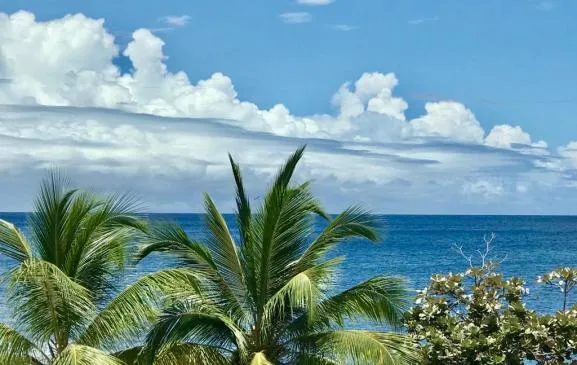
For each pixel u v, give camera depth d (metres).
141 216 13.95
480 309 15.09
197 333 13.43
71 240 13.53
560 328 14.28
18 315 12.72
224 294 14.21
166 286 13.01
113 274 14.03
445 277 15.68
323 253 14.43
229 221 90.62
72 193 13.56
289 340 13.77
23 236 13.70
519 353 14.45
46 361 12.83
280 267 14.21
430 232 114.50
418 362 13.55
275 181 14.23
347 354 12.94
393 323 13.87
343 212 14.21
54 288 12.55
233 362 13.78
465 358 14.05
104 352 12.38
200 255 14.07
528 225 150.50
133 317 12.86
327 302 13.59
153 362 13.10
